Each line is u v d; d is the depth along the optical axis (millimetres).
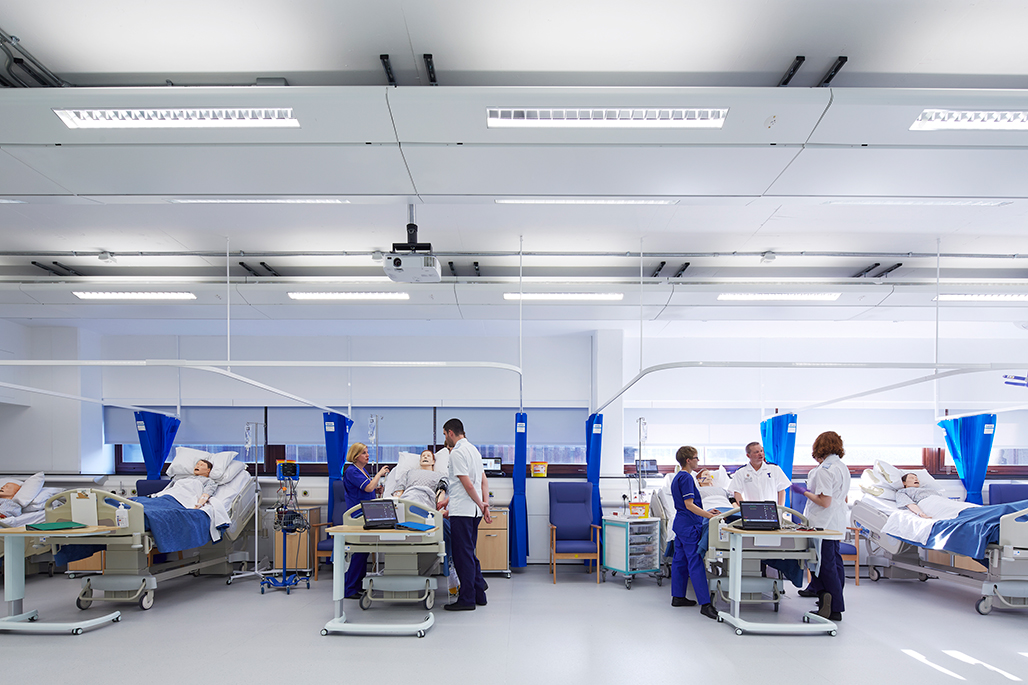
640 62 3500
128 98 3412
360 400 9086
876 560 7656
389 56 3443
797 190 4262
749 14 3105
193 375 9102
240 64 3518
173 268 7008
